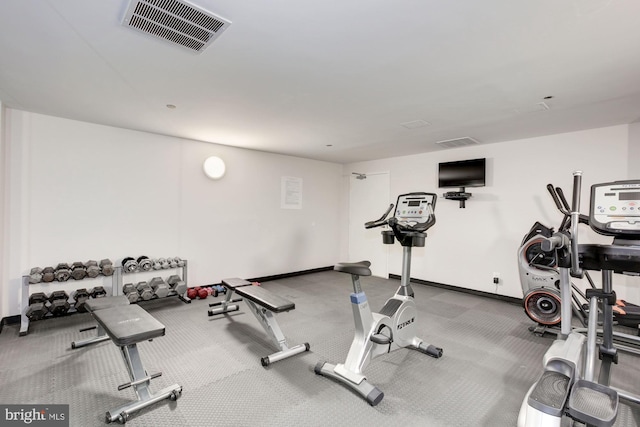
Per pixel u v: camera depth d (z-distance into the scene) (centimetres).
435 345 301
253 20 170
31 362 256
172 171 446
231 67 227
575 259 189
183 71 234
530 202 429
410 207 309
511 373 251
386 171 604
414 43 193
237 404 206
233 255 514
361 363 226
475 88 262
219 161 487
